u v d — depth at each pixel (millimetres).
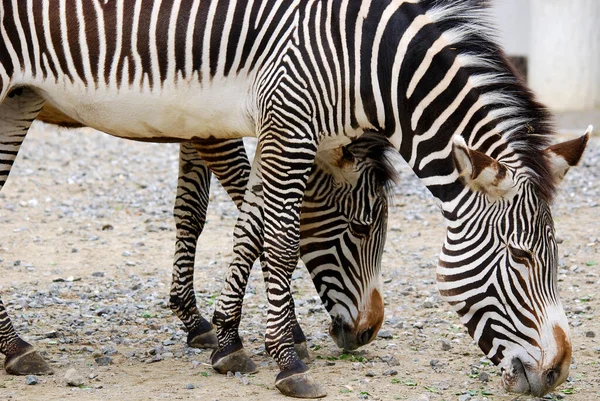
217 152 9344
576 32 26938
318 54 7871
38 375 8523
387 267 13359
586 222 15664
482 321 7648
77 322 10570
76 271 13148
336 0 7891
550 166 7512
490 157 7285
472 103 7695
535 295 7434
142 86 8320
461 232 7633
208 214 16656
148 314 11039
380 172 8914
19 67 8469
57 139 23500
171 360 9227
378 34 7828
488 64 7750
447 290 7715
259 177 8539
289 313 8203
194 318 9758
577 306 11242
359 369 8922
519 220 7410
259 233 8562
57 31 8320
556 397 8086
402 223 15984
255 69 8172
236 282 8633
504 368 7617
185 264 9742
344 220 9016
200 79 8242
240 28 8078
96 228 15664
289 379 7969
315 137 8039
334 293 9195
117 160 21094
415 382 8500
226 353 8695
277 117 7953
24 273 12953
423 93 7777
